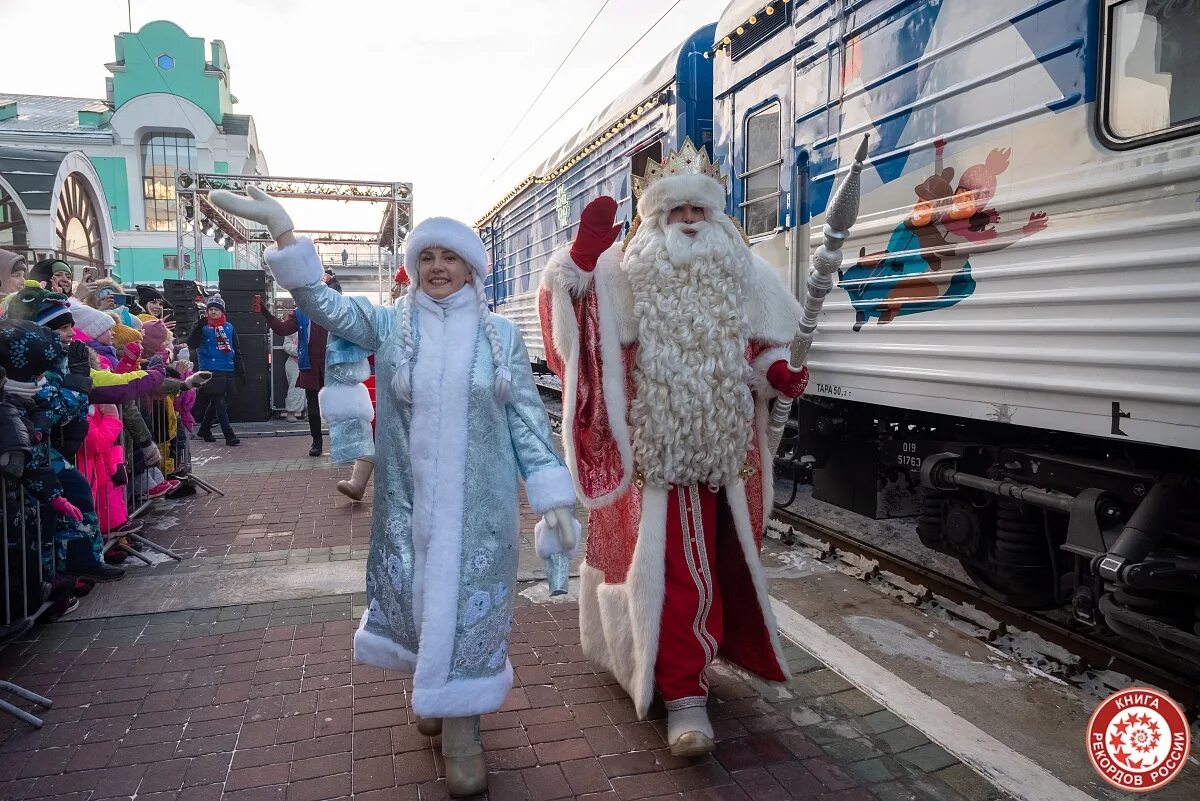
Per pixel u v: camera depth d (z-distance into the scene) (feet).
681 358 8.21
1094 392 8.68
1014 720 8.81
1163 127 8.05
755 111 16.26
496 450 7.26
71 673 9.86
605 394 8.30
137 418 16.08
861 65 12.76
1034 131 9.51
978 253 10.34
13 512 10.09
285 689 9.41
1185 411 7.75
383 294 53.21
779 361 8.71
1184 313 7.79
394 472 7.19
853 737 8.30
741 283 8.60
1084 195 8.83
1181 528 8.91
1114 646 10.72
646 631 8.13
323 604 12.23
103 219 50.93
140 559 14.30
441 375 7.10
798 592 13.03
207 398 28.78
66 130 89.35
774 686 9.46
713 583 8.38
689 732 7.70
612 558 8.78
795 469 17.02
